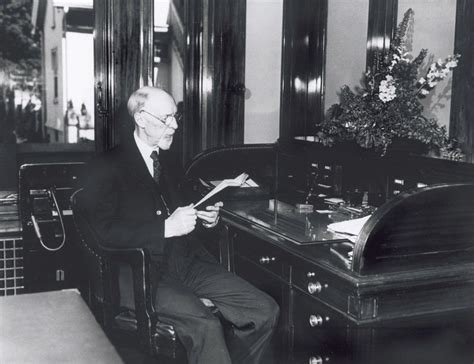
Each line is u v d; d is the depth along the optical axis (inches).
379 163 114.3
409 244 84.4
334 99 154.2
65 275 152.6
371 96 116.8
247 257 120.6
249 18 164.6
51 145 174.2
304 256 93.2
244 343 101.7
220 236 131.1
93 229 99.9
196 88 165.5
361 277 81.7
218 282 104.4
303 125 164.4
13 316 59.5
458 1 109.7
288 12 165.2
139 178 104.2
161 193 108.7
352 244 96.0
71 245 151.7
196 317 93.5
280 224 109.7
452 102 111.5
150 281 93.5
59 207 150.3
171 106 106.3
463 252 88.0
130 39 155.4
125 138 110.5
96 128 158.1
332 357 91.3
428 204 84.5
